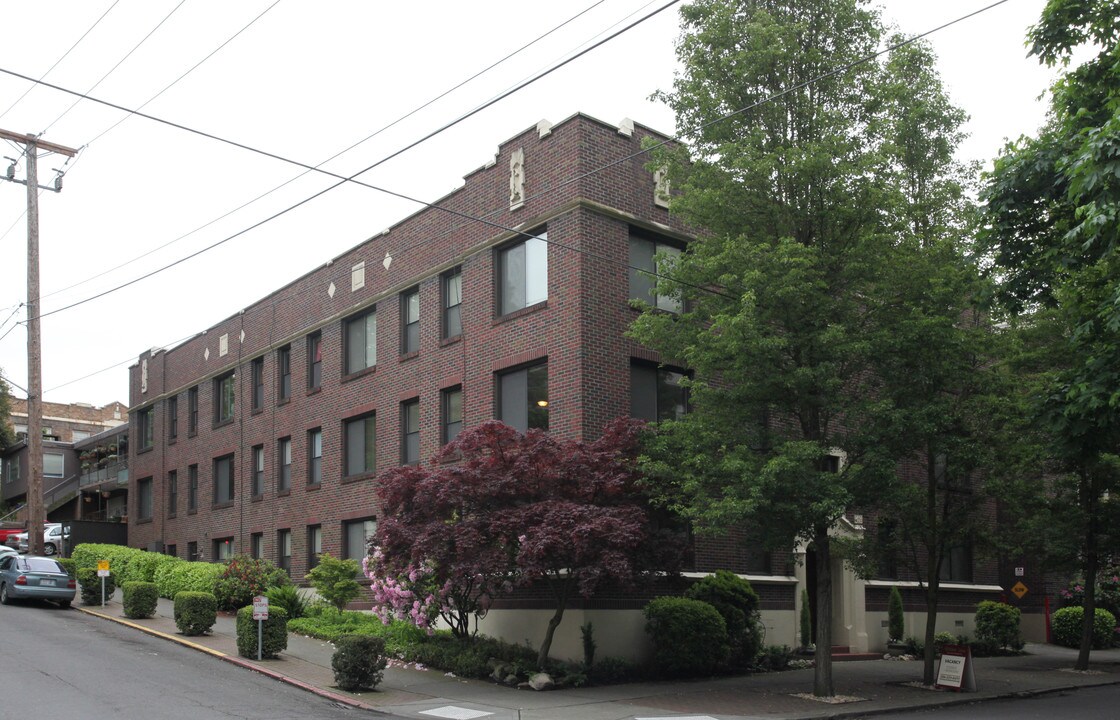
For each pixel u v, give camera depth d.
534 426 22.86
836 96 19.52
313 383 32.41
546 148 23.25
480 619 22.83
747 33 19.31
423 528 19.09
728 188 18.75
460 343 25.33
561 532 17.56
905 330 18.41
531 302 23.47
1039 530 23.16
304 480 31.80
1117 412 15.40
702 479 17.86
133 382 44.84
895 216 18.95
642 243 23.48
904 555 24.47
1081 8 15.84
